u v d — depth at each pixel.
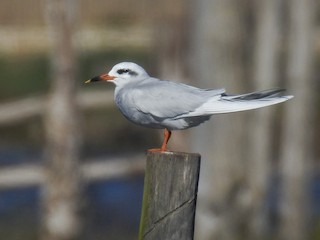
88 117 24.84
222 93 10.05
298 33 19.30
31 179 18.11
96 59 29.67
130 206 21.30
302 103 19.39
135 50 30.97
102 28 33.12
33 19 35.25
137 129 24.89
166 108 10.09
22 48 31.69
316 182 21.58
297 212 19.30
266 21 18.44
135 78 10.73
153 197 8.41
